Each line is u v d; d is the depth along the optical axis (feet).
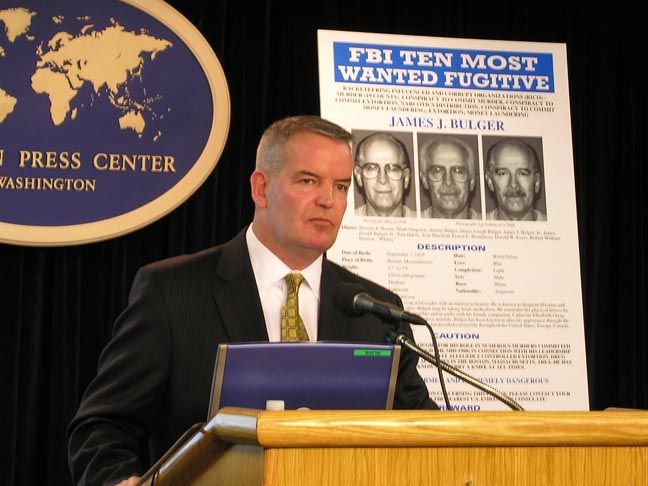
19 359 14.75
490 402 14.48
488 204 15.08
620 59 17.52
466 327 14.65
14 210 14.75
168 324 9.64
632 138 17.37
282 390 7.16
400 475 5.02
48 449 14.65
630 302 16.97
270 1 16.33
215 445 5.39
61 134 15.06
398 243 14.67
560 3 17.43
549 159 15.42
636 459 5.38
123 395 9.32
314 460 4.90
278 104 16.26
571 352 14.87
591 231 17.08
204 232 15.56
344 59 15.03
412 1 16.89
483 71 15.47
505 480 5.18
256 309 9.89
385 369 7.47
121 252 15.35
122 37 15.44
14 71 15.08
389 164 14.87
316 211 9.87
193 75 15.51
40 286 14.96
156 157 15.23
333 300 7.91
